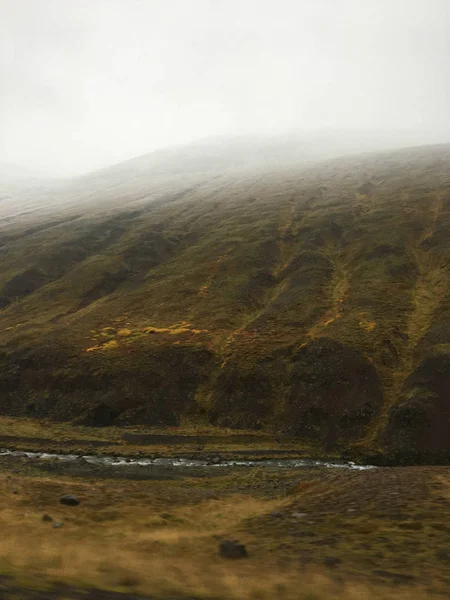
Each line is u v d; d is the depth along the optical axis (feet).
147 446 138.10
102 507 76.79
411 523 59.67
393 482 81.61
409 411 127.85
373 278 244.22
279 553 51.03
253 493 96.78
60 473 112.27
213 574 41.37
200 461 126.62
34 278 329.72
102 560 44.34
